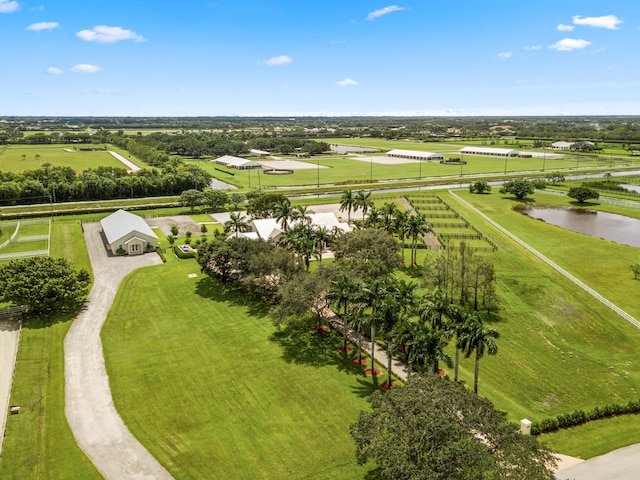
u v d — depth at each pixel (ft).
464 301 262.26
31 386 181.37
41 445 149.69
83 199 561.43
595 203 568.00
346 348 210.38
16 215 466.29
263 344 215.72
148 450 147.95
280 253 256.93
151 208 529.86
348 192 417.49
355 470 138.82
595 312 250.78
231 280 292.40
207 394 177.78
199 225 449.89
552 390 182.39
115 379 187.01
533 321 241.35
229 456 145.38
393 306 182.91
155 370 193.88
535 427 154.20
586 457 142.41
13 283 230.68
